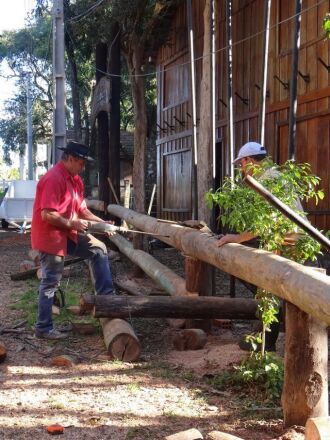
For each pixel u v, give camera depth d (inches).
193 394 157.9
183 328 225.0
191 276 217.0
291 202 150.9
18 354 197.5
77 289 304.8
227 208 154.1
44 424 139.3
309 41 335.0
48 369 181.3
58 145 497.0
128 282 333.1
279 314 180.4
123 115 1035.3
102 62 504.7
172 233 227.5
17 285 327.9
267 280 136.1
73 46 667.4
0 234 668.1
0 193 994.7
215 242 181.0
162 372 176.2
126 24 446.0
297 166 163.8
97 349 201.9
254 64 407.2
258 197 149.9
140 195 437.7
